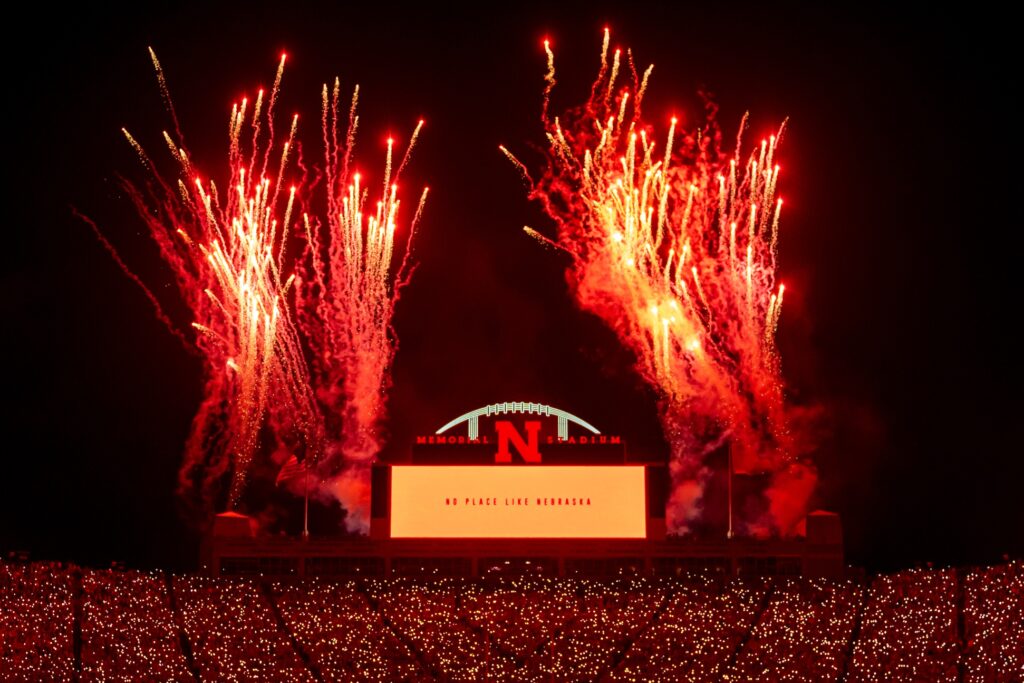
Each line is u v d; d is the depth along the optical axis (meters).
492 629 74.56
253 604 77.81
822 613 76.38
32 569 77.31
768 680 68.69
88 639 71.88
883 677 68.81
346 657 71.31
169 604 77.25
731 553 82.50
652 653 71.62
